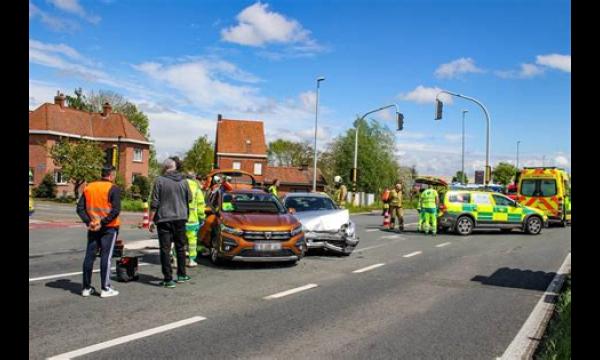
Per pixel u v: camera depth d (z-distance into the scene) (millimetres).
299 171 74688
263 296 7762
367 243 15680
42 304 6891
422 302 7598
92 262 7492
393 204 20500
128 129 54375
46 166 46750
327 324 6273
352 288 8531
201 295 7719
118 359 4875
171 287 8227
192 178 10328
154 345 5305
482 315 6891
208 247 11086
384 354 5223
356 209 36625
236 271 9984
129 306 6910
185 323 6152
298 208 13109
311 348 5348
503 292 8438
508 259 12547
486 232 20891
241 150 69250
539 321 6621
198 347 5281
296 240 10383
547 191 23562
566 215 23984
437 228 20094
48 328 5789
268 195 11828
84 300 7199
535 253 13859
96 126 53438
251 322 6281
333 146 60719
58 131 48031
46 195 43938
